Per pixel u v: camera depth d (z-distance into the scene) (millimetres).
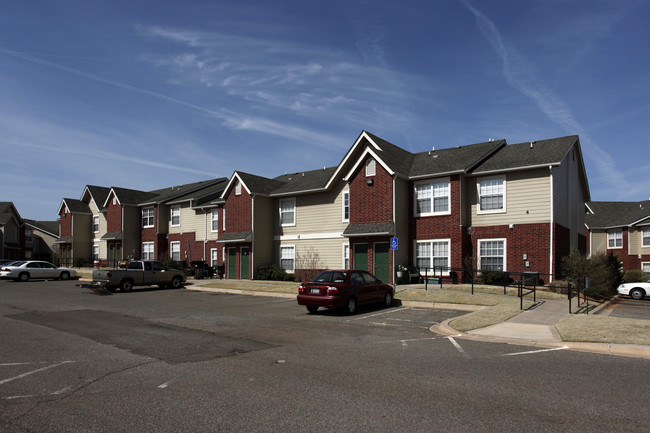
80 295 22031
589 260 21062
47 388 6812
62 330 12008
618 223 39656
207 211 36219
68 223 47875
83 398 6340
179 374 7586
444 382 7039
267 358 8781
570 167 24812
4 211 54781
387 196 23672
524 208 21594
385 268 23609
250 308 17047
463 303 16578
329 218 27859
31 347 9797
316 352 9328
